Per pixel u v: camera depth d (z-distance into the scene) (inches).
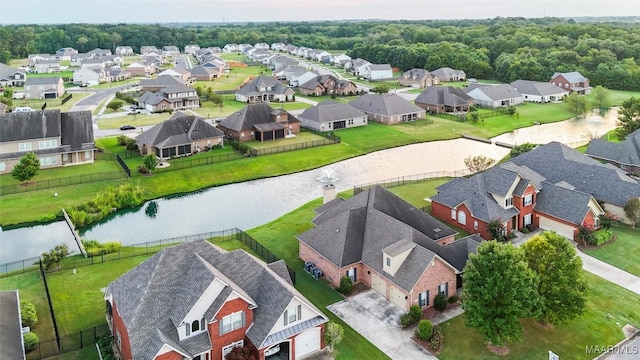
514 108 5502.0
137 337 1317.7
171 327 1371.8
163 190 3149.6
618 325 1689.2
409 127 4896.7
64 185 3115.2
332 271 1924.2
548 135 4736.7
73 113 3690.9
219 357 1414.9
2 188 3019.2
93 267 2081.7
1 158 3304.6
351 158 3934.5
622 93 6998.0
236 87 7524.6
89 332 1603.1
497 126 5049.2
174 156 3752.5
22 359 1294.3
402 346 1574.8
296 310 1471.5
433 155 4047.7
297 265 2094.0
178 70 7721.5
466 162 3476.9
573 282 1605.6
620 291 1889.8
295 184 3341.5
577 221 2299.5
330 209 2285.9
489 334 1504.7
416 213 2194.9
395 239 1895.9
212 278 1384.1
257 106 4461.1
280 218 2672.2
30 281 1961.1
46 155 3412.9
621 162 3201.3
